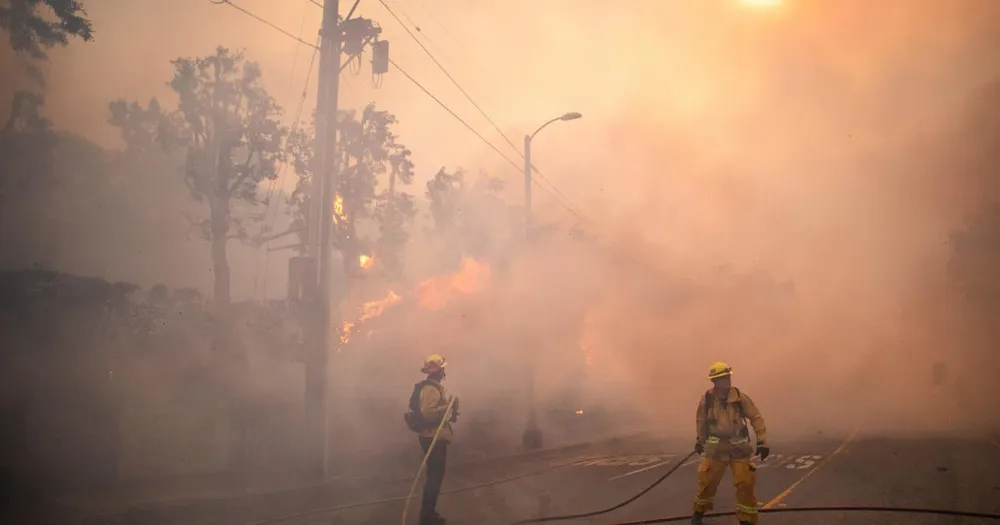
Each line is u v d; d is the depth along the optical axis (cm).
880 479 1094
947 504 870
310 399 1130
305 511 934
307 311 1142
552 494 1030
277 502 991
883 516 801
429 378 823
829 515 810
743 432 742
